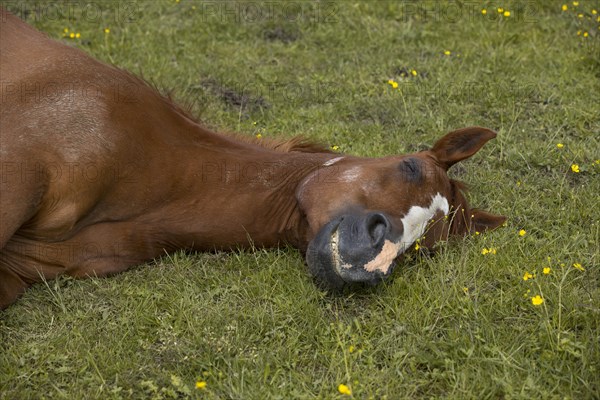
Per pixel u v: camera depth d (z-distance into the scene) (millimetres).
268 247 5445
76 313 4922
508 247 5500
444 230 5238
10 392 4324
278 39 8492
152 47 8070
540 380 4434
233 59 8086
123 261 5273
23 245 5031
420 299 4977
